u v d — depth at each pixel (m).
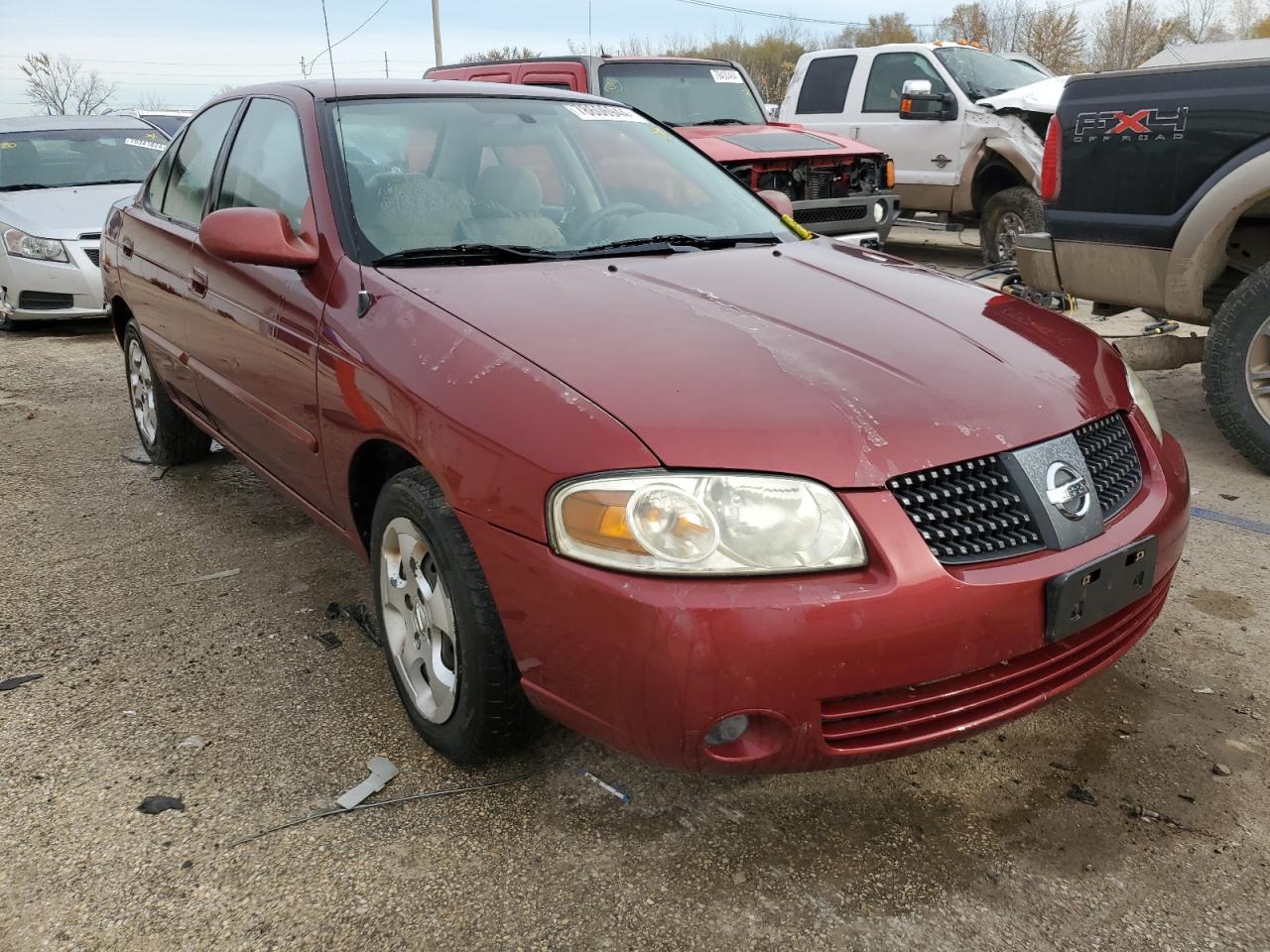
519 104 3.42
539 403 1.96
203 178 3.73
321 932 1.90
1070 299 5.56
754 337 2.19
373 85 3.28
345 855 2.09
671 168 3.49
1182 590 3.23
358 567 3.50
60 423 5.36
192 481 4.41
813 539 1.79
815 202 7.86
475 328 2.22
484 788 2.30
